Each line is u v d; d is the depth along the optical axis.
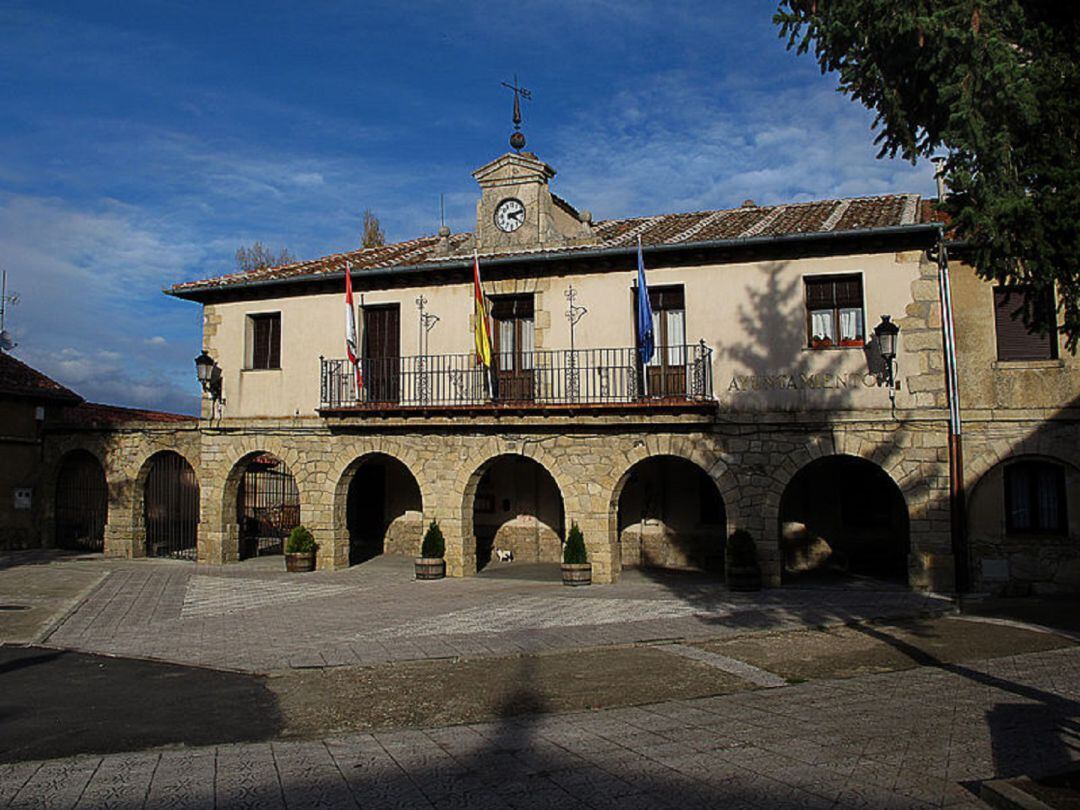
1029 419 15.16
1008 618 13.12
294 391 19.89
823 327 16.28
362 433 19.00
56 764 6.88
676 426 16.64
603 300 17.66
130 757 7.04
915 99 6.73
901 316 15.73
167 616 13.84
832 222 16.75
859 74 6.72
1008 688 8.99
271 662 10.59
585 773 6.48
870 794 5.93
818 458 15.98
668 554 19.39
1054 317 6.30
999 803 5.56
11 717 8.30
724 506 17.83
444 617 13.52
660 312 17.42
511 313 18.61
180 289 20.55
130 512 21.94
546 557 20.53
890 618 13.02
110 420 24.39
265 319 20.59
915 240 15.67
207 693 9.21
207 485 20.56
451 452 18.20
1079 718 7.80
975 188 6.05
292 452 19.69
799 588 16.05
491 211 18.70
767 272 16.52
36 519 23.66
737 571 15.63
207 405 20.56
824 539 18.66
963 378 15.48
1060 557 15.06
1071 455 14.98
